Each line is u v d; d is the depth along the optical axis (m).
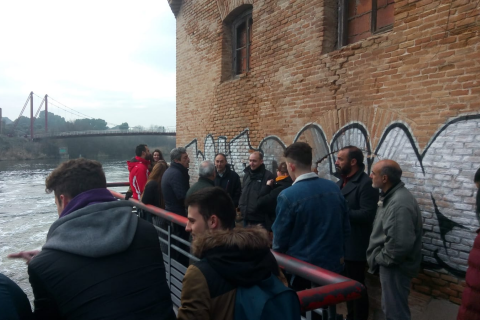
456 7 3.23
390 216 2.74
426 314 3.42
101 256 1.34
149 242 1.51
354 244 3.29
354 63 4.20
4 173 30.23
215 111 7.09
